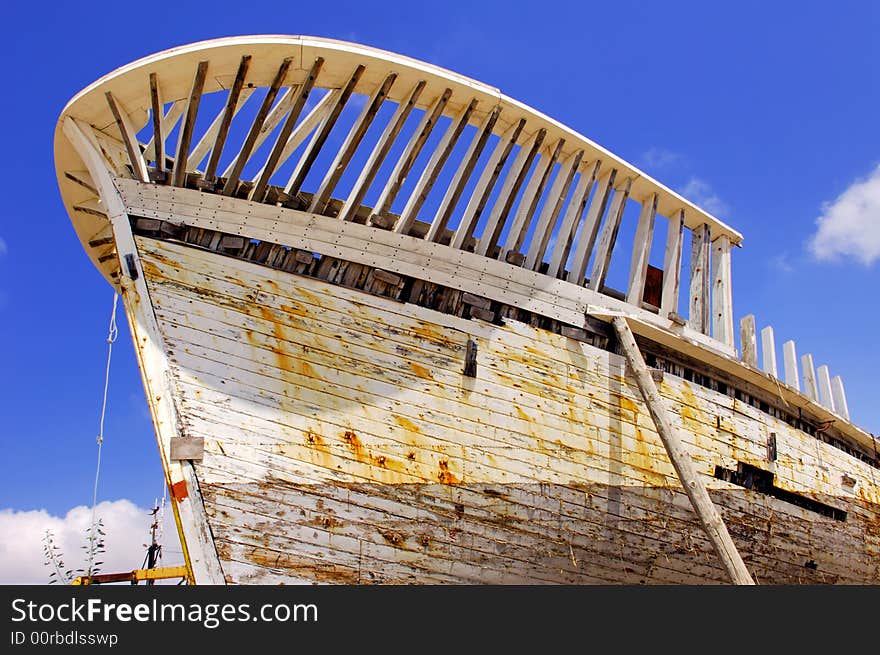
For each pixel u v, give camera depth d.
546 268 13.10
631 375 12.55
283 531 9.50
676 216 14.77
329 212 11.62
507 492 10.84
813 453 16.11
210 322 10.12
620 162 13.59
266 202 11.05
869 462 18.78
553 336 11.96
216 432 9.62
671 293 14.02
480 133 12.16
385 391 10.47
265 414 9.88
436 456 10.48
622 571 11.84
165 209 10.53
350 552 9.74
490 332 11.41
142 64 10.59
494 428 10.98
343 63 11.26
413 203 11.60
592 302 12.61
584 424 11.78
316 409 10.08
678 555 12.48
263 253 10.67
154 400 9.66
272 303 10.41
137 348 10.02
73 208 12.65
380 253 11.09
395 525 10.05
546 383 11.63
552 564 11.13
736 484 13.87
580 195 13.30
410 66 11.46
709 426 13.62
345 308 10.66
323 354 10.36
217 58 10.74
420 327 10.96
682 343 13.40
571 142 13.07
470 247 12.27
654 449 12.45
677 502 12.56
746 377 14.62
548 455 11.31
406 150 11.73
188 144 10.70
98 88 10.77
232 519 9.34
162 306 10.08
